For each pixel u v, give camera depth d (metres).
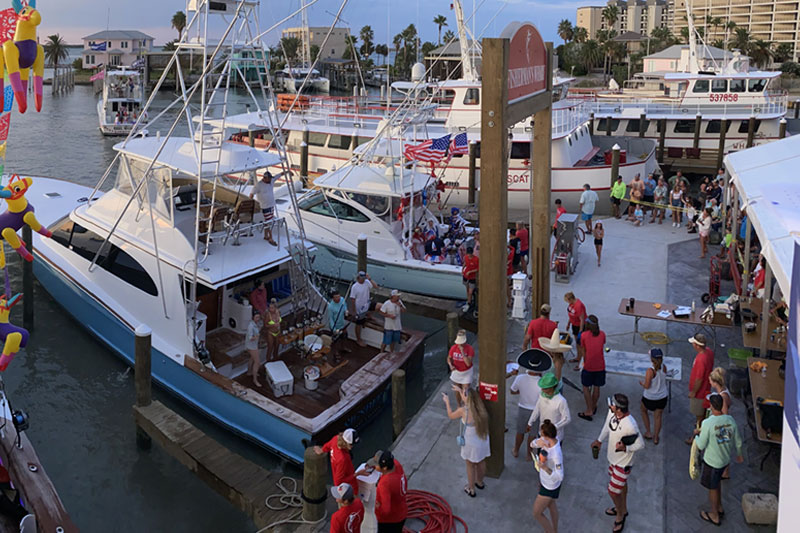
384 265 16.41
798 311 5.13
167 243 12.30
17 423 9.27
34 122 50.06
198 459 9.76
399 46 106.06
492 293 8.48
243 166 12.20
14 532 7.55
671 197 21.58
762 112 29.95
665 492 8.67
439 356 14.52
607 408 10.70
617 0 168.25
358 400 10.85
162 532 9.48
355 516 7.06
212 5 11.66
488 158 8.18
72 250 14.34
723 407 7.95
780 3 128.25
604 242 19.77
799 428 5.08
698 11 136.75
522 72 9.16
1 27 8.77
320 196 17.45
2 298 9.38
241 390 11.03
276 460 10.92
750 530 7.93
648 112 31.44
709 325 12.18
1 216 9.81
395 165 17.22
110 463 11.00
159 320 12.42
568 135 23.50
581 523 8.12
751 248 14.63
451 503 8.50
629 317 14.34
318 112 26.33
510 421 10.41
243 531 9.49
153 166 11.87
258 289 12.50
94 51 99.12
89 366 13.82
